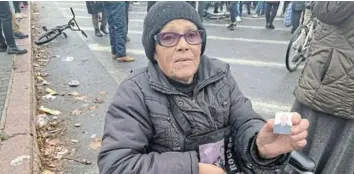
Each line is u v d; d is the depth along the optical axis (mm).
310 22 5738
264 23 11164
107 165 1326
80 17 12008
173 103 1451
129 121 1398
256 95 4746
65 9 14531
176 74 1438
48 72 5664
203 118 1461
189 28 1422
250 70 5844
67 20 11172
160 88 1436
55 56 6645
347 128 2131
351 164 2166
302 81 2270
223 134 1517
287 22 9211
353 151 2146
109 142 1372
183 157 1344
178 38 1413
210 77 1531
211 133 1479
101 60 6359
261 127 1461
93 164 3088
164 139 1438
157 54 1476
